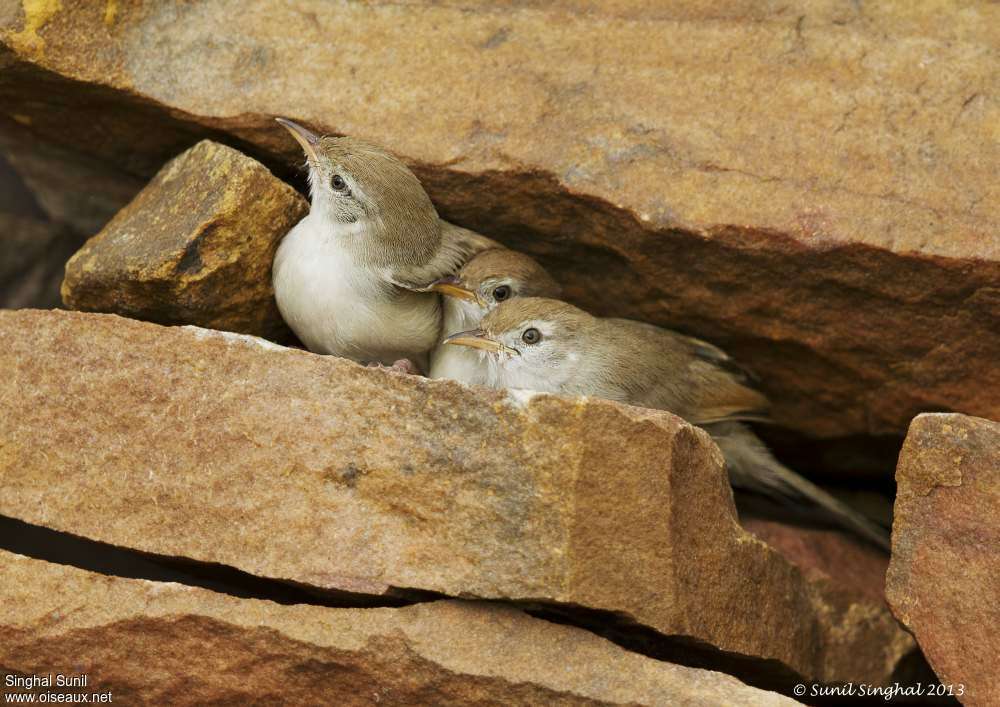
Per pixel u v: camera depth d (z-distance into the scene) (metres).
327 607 9.03
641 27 11.62
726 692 8.73
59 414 9.52
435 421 8.98
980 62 11.21
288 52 11.58
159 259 10.38
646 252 11.29
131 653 9.16
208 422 9.27
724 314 11.52
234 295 10.88
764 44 11.45
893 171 10.83
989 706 8.83
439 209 11.74
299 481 9.09
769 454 12.47
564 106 11.36
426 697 8.84
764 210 10.80
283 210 10.84
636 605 8.87
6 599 9.27
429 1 11.83
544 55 11.57
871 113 11.06
